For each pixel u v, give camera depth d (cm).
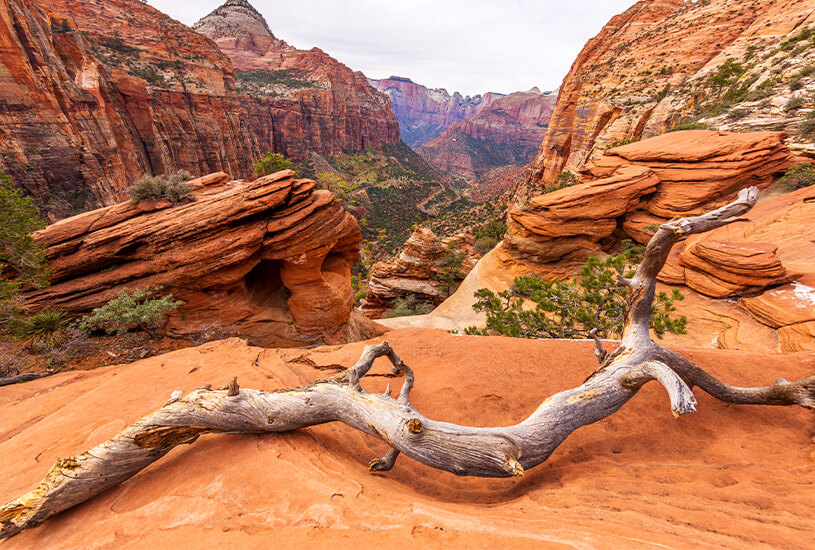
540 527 283
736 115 4359
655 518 294
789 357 607
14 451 476
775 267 1752
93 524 328
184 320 1563
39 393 786
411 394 624
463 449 373
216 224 1534
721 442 427
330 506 317
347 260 2162
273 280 1886
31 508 326
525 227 3603
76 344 1321
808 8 5831
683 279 2152
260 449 411
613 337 1584
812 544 248
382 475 439
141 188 1630
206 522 306
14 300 1372
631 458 417
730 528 273
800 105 3750
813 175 2759
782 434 432
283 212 1627
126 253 1562
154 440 388
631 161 3762
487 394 588
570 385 593
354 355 789
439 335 883
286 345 1734
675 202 3172
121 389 636
